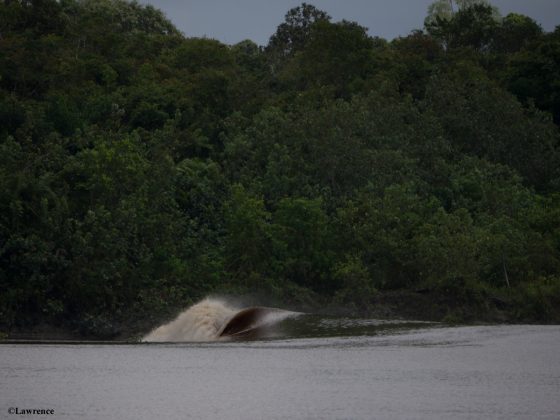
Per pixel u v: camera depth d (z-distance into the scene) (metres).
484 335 49.97
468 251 74.62
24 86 90.00
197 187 80.38
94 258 66.06
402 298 74.69
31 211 65.50
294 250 75.69
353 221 78.38
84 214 70.00
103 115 86.56
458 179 89.38
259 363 42.50
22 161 69.88
